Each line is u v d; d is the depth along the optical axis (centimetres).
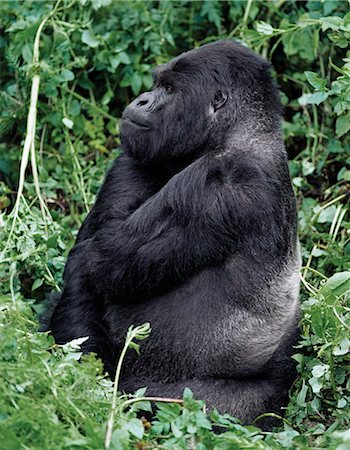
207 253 977
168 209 980
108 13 1432
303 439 878
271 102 1052
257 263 988
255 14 1415
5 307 862
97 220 1045
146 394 980
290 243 1020
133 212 1016
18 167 1388
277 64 1465
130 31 1427
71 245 1243
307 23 1226
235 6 1432
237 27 1414
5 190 1287
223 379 1002
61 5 1395
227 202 971
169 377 1000
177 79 1041
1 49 1423
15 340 805
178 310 992
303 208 1305
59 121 1375
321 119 1415
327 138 1368
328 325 1013
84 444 742
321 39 1411
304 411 990
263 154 1015
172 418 825
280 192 1006
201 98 1032
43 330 1073
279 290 1005
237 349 995
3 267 1088
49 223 1195
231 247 981
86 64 1425
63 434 756
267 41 1417
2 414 752
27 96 1367
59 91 1405
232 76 1040
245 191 979
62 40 1368
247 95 1039
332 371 988
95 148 1398
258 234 984
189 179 982
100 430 772
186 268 983
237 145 1017
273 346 1013
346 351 970
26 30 1336
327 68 1423
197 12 1460
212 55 1047
